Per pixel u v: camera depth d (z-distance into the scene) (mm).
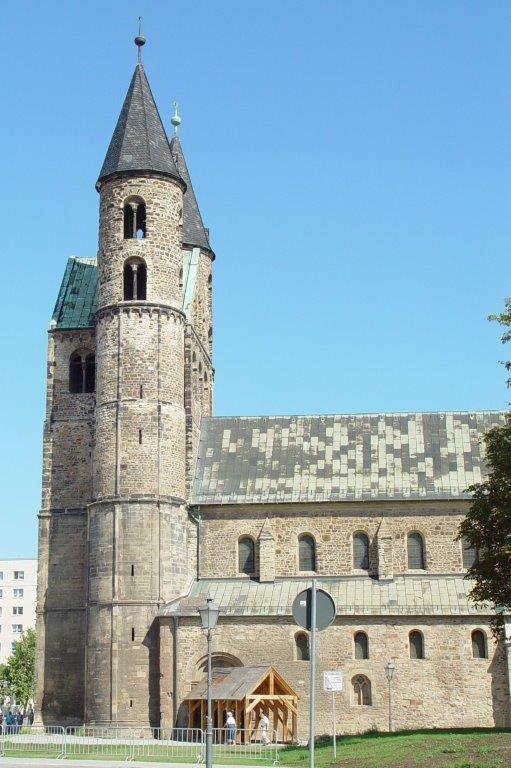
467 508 80250
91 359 87812
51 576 84062
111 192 83125
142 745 61562
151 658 75438
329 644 74938
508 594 55906
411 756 41094
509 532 56000
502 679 72812
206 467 84750
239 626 75938
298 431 86750
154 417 79500
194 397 86438
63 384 87500
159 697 74438
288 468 83875
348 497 81000
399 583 78500
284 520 81562
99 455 79562
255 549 81250
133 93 86000
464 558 79562
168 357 81188
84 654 81938
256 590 78875
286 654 75188
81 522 84688
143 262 82000
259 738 70562
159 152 84062
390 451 84188
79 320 88500
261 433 86938
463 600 75875
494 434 57906
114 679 75062
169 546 78000
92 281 91250
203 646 75500
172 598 77438
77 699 81625
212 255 99938
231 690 70062
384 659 74188
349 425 86688
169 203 83562
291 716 72375
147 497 77812
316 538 80875
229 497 82125
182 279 86250
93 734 73750
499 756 38156
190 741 70938
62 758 54281
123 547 77125
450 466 82500
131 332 80750
